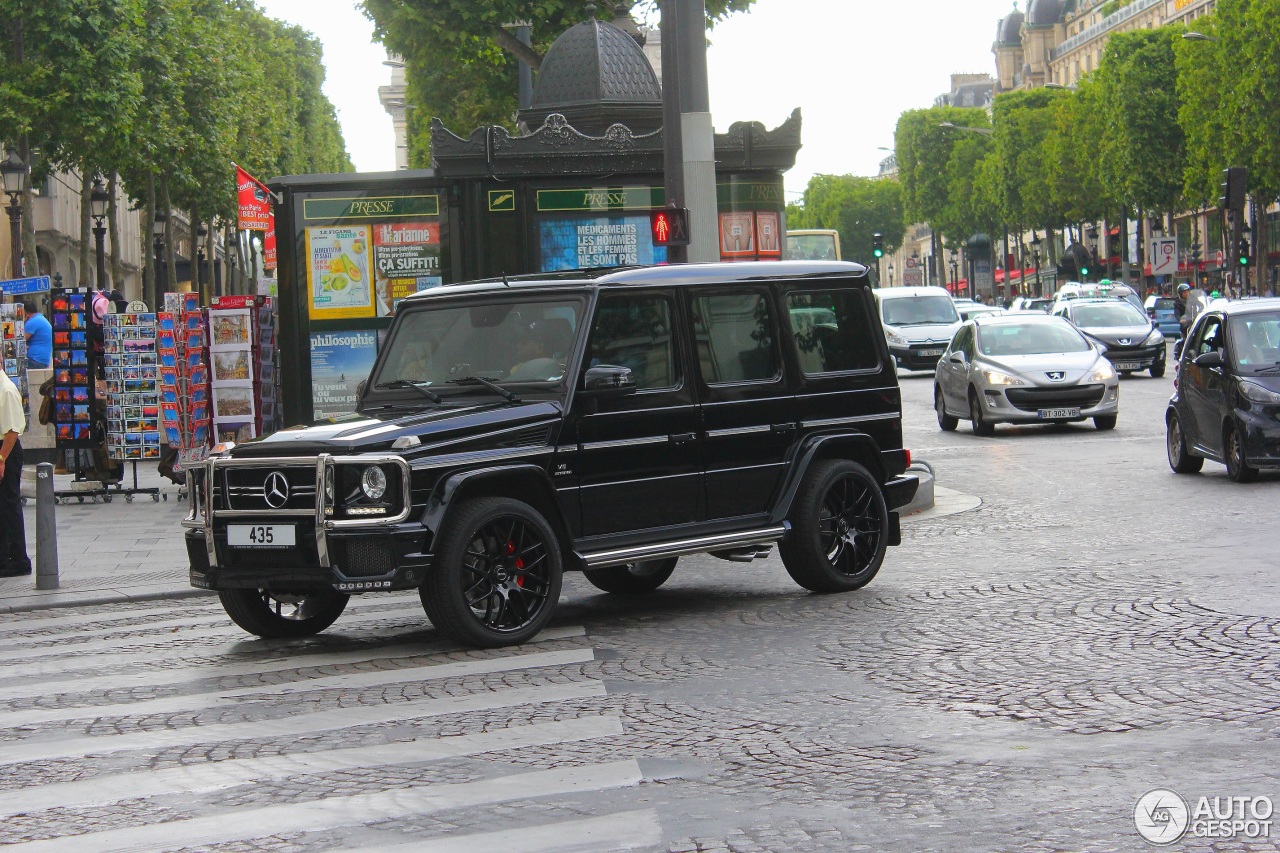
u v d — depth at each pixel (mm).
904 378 43938
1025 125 106375
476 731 7383
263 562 9367
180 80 45969
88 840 5914
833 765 6480
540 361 10086
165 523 17719
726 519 10594
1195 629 9070
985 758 6492
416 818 5980
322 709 8055
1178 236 99438
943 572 11977
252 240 45281
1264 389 16844
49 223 56469
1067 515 15297
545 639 9758
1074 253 88500
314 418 17953
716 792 6152
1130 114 81250
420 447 9219
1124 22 132250
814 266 11344
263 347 19484
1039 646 8812
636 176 17766
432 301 10656
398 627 10656
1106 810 5699
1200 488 16875
